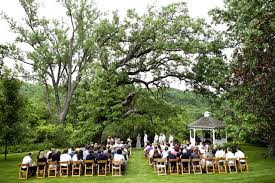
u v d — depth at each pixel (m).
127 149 24.19
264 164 19.92
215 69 26.31
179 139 35.31
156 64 30.41
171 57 29.31
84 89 29.75
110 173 17.67
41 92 51.19
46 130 31.66
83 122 29.56
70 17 34.28
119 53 31.05
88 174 17.39
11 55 32.34
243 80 11.55
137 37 29.25
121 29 29.66
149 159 20.88
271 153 23.03
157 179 15.59
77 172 17.86
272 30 11.04
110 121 28.47
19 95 24.42
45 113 39.91
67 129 32.50
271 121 11.54
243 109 13.09
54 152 17.94
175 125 36.62
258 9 15.38
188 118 42.81
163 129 35.12
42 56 33.34
